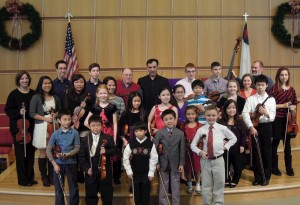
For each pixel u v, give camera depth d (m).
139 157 4.97
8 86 8.18
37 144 5.51
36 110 5.55
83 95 5.52
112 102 5.65
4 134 7.13
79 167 5.49
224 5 8.34
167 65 8.37
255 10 8.35
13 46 8.00
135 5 8.27
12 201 5.54
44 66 8.20
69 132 5.04
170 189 5.31
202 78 8.12
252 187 5.56
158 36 8.32
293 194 5.64
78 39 8.23
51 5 8.13
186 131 5.36
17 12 7.85
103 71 8.30
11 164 6.89
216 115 4.98
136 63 8.33
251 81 6.07
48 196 5.42
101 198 5.00
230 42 8.39
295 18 8.34
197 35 8.36
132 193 5.32
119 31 8.27
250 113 5.62
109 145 4.98
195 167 5.32
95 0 8.21
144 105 6.15
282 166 6.49
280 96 5.92
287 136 5.95
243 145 5.48
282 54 8.45
